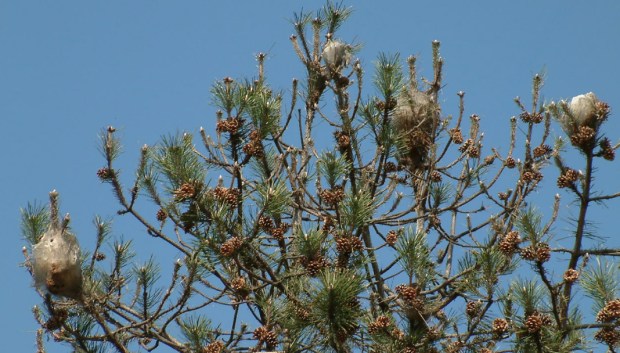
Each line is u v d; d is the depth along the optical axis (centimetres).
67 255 1708
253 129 1970
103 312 1859
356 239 1789
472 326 1794
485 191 2255
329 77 2255
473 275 1839
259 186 1855
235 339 1991
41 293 1741
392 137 2148
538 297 1766
